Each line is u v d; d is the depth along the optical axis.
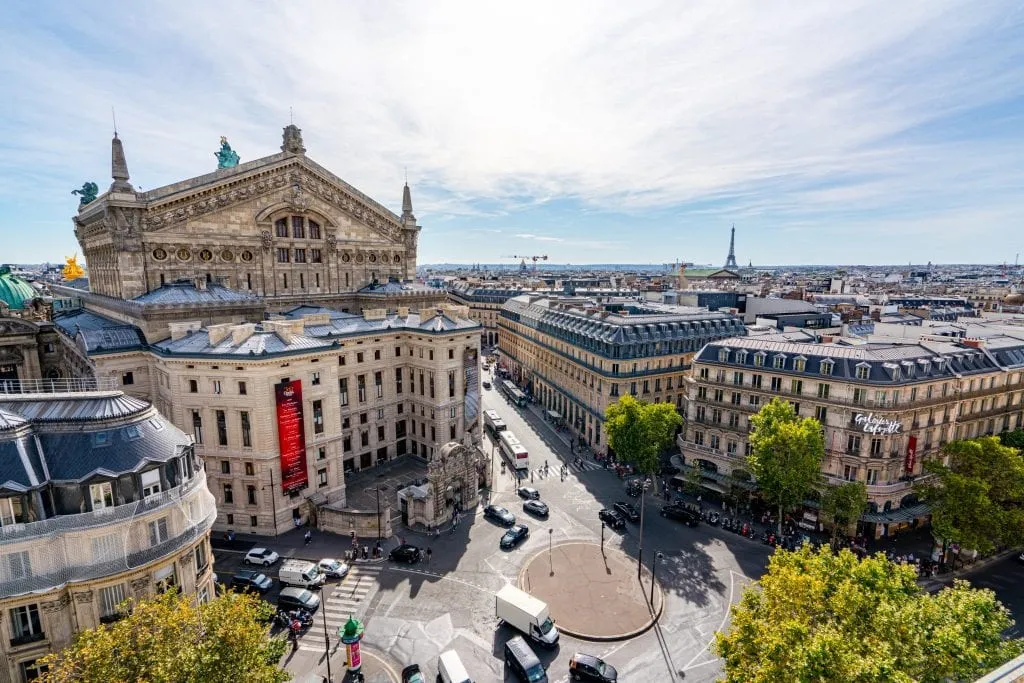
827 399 69.56
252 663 33.16
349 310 109.62
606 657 47.56
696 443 85.38
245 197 91.06
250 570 57.44
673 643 49.34
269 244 94.69
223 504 68.44
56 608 36.81
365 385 87.62
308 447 70.56
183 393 66.69
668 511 73.25
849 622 35.66
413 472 87.69
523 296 180.62
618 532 69.12
